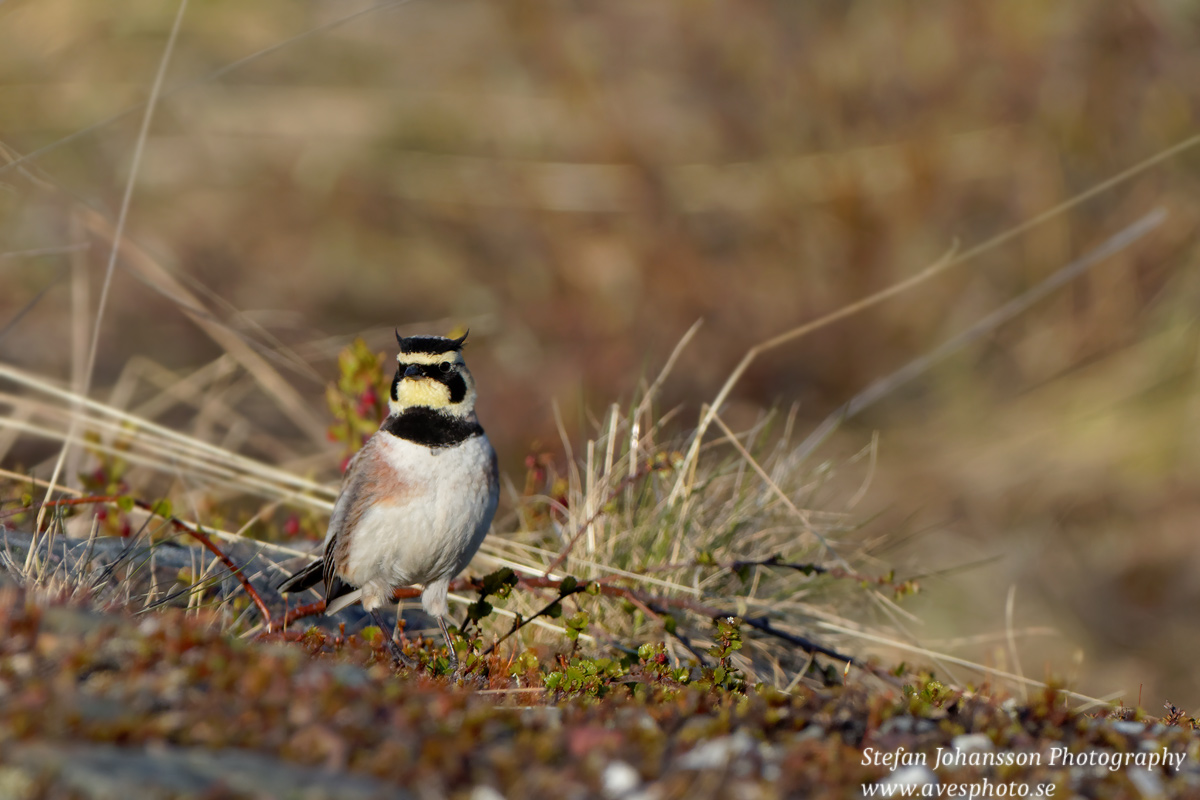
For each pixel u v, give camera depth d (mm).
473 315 17828
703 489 9656
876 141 18609
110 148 17938
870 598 10000
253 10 20500
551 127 19453
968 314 17609
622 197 18594
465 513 7719
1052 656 13195
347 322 17734
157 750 4320
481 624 8711
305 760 4395
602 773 4660
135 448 10625
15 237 14680
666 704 5719
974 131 18438
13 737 4234
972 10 18766
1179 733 5945
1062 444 16031
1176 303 17250
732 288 17781
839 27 19172
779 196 18281
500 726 5023
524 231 18547
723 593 9227
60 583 6992
